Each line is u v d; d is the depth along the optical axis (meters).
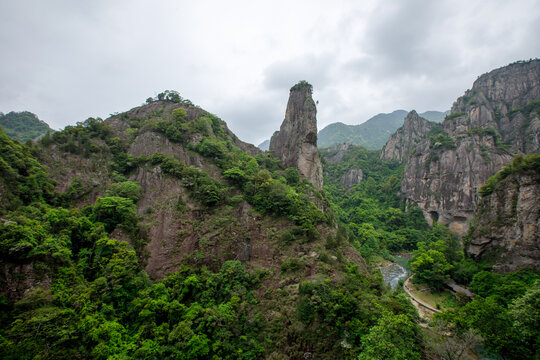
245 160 69.81
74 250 35.16
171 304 33.00
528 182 48.59
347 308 30.92
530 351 26.09
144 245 40.94
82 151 51.59
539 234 45.50
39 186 39.81
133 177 52.19
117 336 27.95
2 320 24.34
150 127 62.09
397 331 25.95
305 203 54.06
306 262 40.72
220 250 44.31
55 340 24.59
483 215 55.88
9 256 26.88
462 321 30.12
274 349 31.53
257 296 38.12
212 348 29.59
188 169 51.69
